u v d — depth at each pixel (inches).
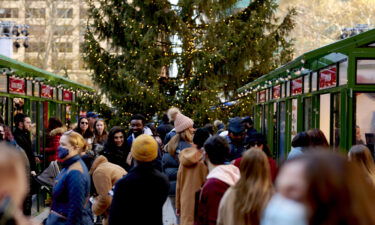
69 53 2030.0
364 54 358.3
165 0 959.6
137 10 1019.3
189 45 967.6
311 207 69.5
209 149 194.2
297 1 1651.1
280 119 662.5
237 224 146.9
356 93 361.1
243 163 151.1
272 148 727.1
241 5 1278.3
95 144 350.9
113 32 998.4
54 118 476.4
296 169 71.1
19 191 75.7
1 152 75.1
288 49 1039.0
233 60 948.0
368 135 361.4
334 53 397.4
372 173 198.4
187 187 246.4
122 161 289.7
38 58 1546.5
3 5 2346.2
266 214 75.0
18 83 522.0
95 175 241.0
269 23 1023.6
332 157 70.7
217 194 179.0
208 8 955.3
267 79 695.1
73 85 816.3
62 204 205.5
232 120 288.5
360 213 68.5
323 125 447.8
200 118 914.1
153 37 955.3
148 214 185.8
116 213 185.9
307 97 509.4
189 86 948.0
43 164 601.3
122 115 944.9
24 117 384.2
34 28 1599.4
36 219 374.3
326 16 1603.1
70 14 1950.1
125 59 994.1
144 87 914.1
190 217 244.7
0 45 876.6
